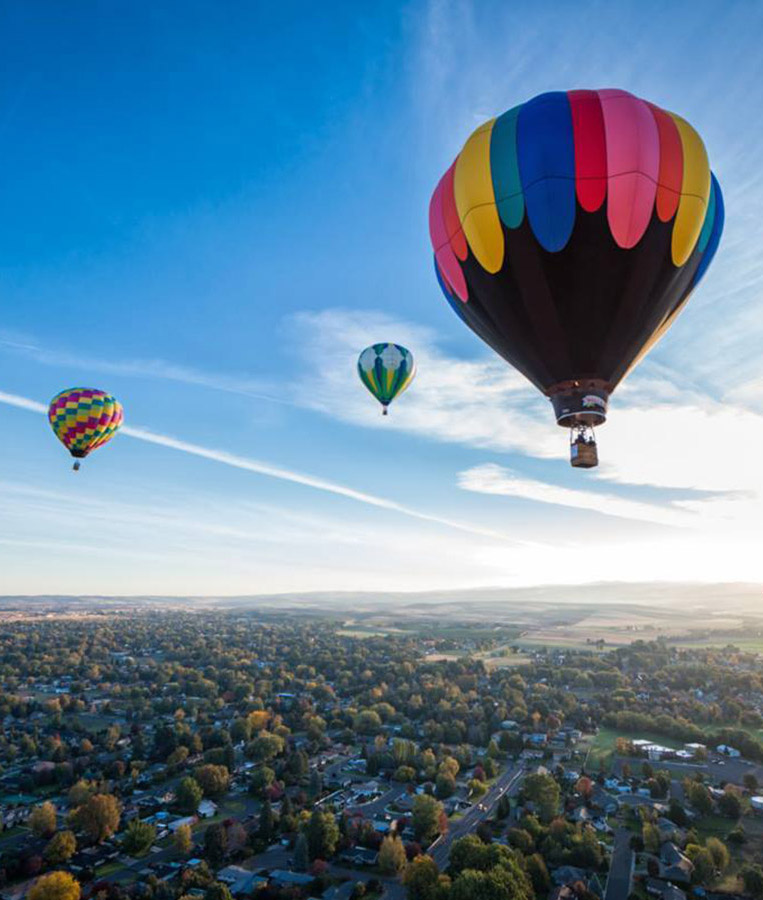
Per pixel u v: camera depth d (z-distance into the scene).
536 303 28.62
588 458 28.70
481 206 28.98
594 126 27.58
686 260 28.83
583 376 29.02
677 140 28.02
